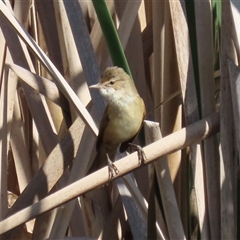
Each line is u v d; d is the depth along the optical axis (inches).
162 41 317.1
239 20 249.8
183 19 274.1
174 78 310.2
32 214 249.1
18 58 330.0
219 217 269.6
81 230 331.3
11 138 347.9
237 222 267.1
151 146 248.5
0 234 250.5
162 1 315.0
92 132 280.8
